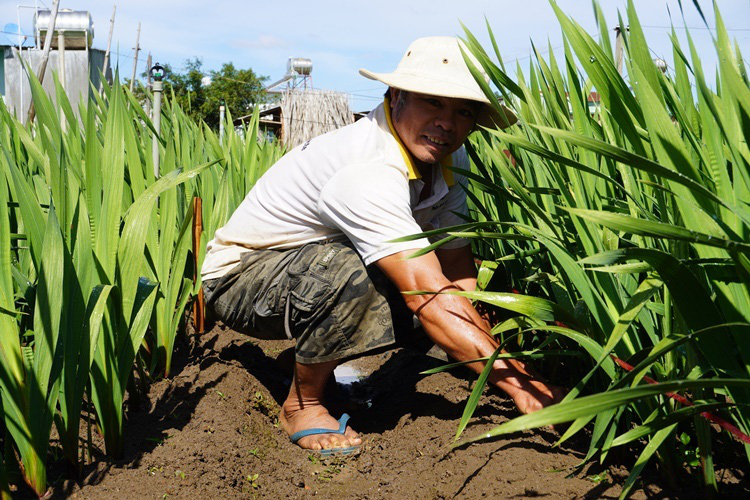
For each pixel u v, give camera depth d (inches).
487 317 99.5
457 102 81.3
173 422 89.0
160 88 129.9
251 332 99.5
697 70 43.2
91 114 78.2
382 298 87.5
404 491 73.2
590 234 66.6
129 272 74.1
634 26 50.6
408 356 128.3
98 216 76.5
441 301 76.3
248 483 78.5
